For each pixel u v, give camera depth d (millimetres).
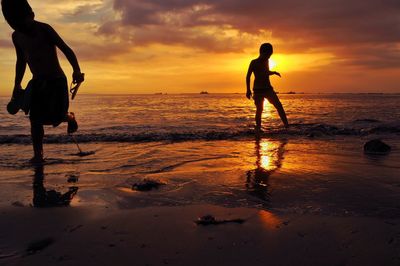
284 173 3627
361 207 2559
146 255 1834
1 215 2420
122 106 26688
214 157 4617
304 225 2223
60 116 4434
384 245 1929
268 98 7805
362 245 1933
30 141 6266
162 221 2297
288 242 1979
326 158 4484
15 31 4301
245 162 4246
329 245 1936
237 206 2596
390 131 7469
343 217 2357
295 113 15398
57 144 5988
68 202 2713
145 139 6535
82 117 14211
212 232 2123
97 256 1828
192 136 6828
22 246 1950
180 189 3041
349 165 4020
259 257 1809
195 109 21047
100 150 5285
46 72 4297
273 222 2277
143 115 15406
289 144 5840
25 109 4336
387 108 20094
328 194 2883
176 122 11320
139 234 2096
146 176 3508
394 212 2451
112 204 2656
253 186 3133
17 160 4512
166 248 1913
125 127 9484
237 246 1935
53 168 3986
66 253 1861
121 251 1881
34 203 2689
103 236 2070
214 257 1812
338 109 19172
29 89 4301
